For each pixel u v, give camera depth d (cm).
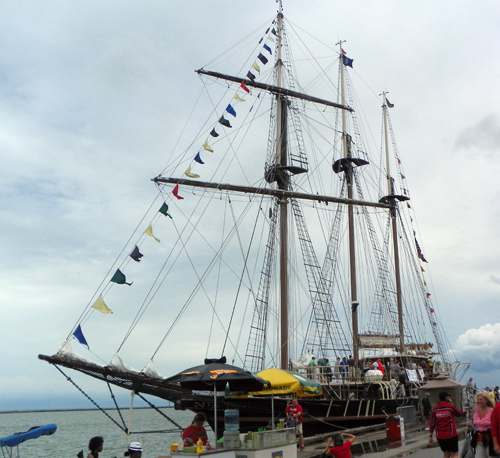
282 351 3569
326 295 4175
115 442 6088
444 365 4744
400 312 5341
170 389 2556
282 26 4516
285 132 4253
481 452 1310
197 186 3653
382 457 1855
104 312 2211
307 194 4191
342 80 5197
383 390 3384
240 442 1576
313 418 2880
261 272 3884
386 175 5828
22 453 4944
